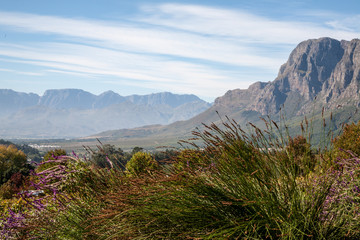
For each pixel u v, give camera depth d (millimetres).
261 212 3016
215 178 3328
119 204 3326
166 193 3145
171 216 3102
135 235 3135
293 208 2998
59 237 3676
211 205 3191
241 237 2951
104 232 3393
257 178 3150
